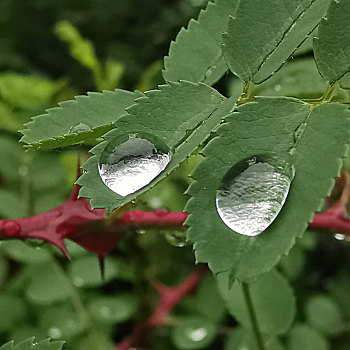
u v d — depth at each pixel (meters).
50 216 0.22
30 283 0.34
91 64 0.38
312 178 0.17
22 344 0.19
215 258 0.17
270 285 0.28
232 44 0.19
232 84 0.22
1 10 0.56
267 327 0.28
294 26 0.19
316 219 0.23
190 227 0.17
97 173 0.17
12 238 0.21
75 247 0.34
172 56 0.21
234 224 0.17
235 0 0.21
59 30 0.37
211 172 0.17
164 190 0.33
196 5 0.53
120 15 0.55
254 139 0.18
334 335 0.34
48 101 0.38
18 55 0.53
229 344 0.30
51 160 0.37
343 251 0.43
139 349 0.35
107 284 0.39
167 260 0.37
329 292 0.39
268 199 0.17
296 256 0.35
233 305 0.28
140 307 0.36
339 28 0.19
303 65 0.24
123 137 0.18
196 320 0.33
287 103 0.18
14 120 0.37
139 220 0.22
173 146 0.18
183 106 0.18
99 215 0.22
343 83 0.19
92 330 0.34
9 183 0.36
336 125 0.17
